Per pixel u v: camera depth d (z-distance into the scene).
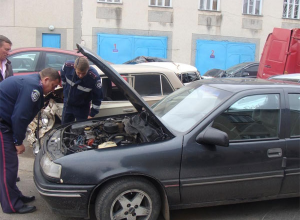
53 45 13.80
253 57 16.48
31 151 5.45
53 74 3.28
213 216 3.52
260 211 3.66
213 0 15.56
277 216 3.56
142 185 2.99
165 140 3.11
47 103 4.92
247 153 3.19
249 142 3.22
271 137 3.31
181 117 3.44
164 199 3.11
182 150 3.04
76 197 2.86
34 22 13.35
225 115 3.22
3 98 3.20
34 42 13.50
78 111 4.52
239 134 3.23
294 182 3.38
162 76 5.41
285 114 3.37
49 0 13.38
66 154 3.10
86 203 2.90
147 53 15.06
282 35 9.20
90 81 4.21
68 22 13.77
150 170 2.96
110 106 4.97
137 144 3.08
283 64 9.13
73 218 3.40
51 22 13.55
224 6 15.63
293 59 9.02
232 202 3.28
